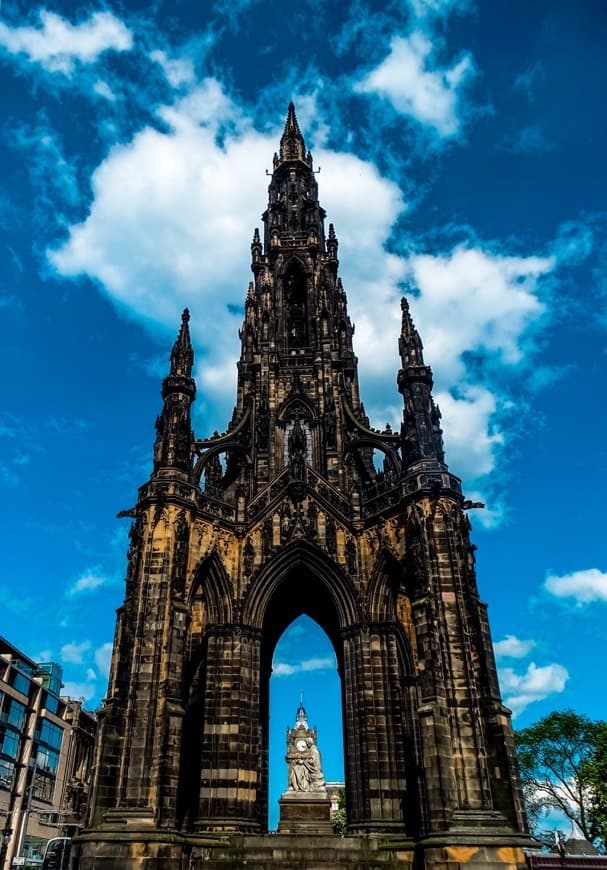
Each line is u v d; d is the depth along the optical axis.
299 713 63.22
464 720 48.59
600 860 51.78
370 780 52.22
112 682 52.31
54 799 141.25
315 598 69.00
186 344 66.31
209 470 69.69
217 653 56.88
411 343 64.94
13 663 128.12
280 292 82.94
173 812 46.66
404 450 61.34
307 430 72.69
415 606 52.12
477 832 44.25
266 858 47.72
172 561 54.47
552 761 99.94
